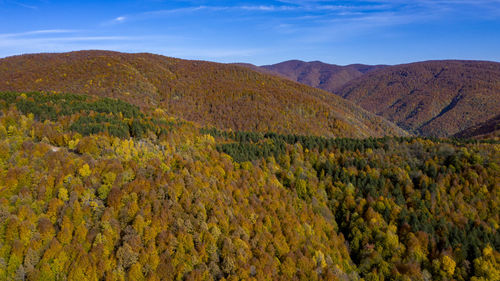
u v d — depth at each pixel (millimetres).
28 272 52031
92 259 55031
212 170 85375
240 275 60000
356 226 83688
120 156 77250
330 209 92688
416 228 79625
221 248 64750
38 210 59781
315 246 74062
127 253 57406
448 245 75688
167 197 69938
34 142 79438
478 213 85688
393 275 72000
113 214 63031
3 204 57625
